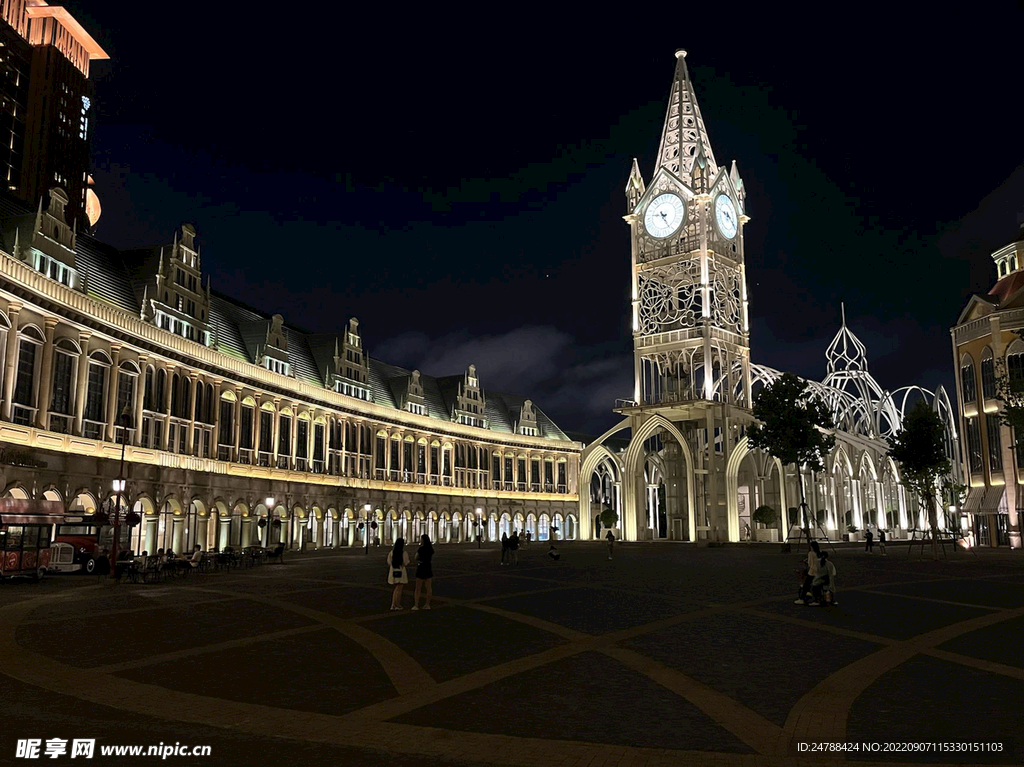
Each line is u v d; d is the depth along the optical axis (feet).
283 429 252.83
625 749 33.58
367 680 46.75
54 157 404.16
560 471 409.28
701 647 58.13
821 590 83.82
